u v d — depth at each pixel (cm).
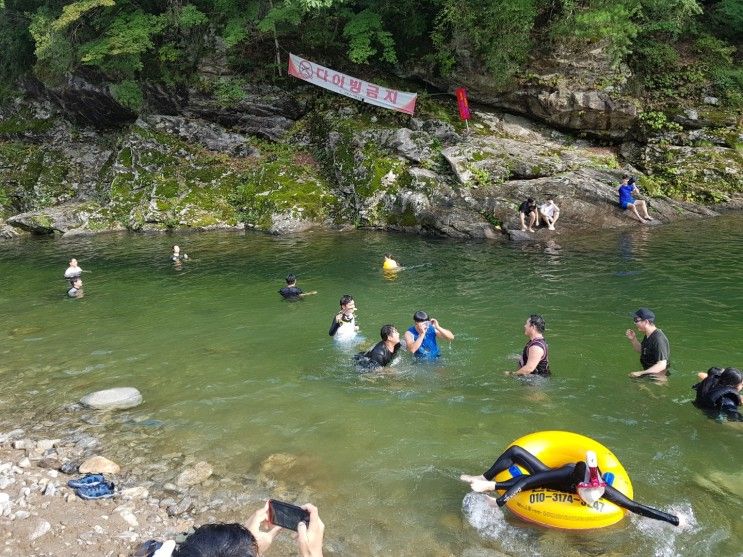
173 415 655
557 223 1617
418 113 2022
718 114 1909
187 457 563
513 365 747
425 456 549
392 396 676
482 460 538
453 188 1722
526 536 431
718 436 561
